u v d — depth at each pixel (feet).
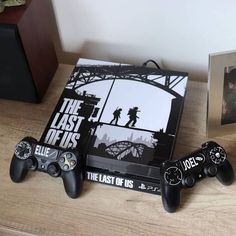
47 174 2.61
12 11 2.67
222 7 2.74
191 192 2.46
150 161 2.38
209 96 2.44
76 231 2.36
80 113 2.69
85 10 3.09
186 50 3.11
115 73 2.92
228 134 2.70
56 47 3.50
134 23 3.05
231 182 2.46
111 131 2.56
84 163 2.49
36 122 2.93
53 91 3.12
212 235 2.28
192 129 2.77
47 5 3.15
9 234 2.57
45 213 2.45
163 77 2.86
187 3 2.78
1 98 3.07
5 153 2.76
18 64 2.73
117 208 2.43
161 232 2.31
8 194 2.56
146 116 2.63
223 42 2.97
